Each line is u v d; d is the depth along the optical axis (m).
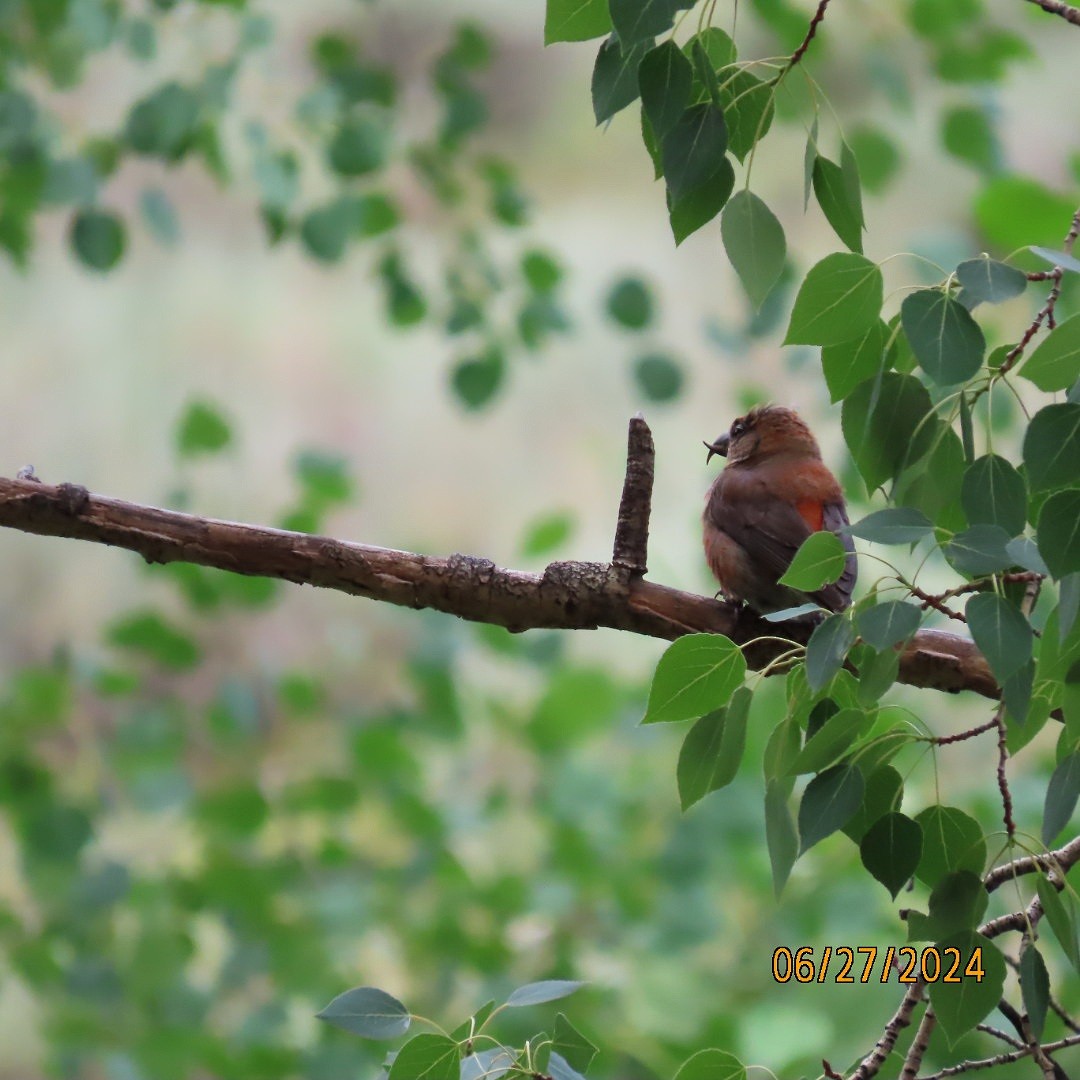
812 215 16.61
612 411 20.02
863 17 11.27
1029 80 16.67
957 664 6.21
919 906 9.95
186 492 10.79
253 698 10.76
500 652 11.08
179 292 20.88
